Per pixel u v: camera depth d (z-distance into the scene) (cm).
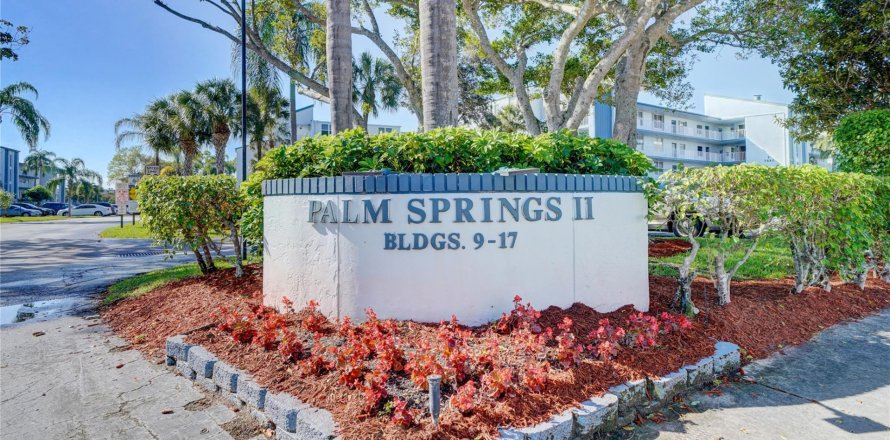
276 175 577
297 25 1476
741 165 489
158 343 504
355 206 437
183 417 345
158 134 2984
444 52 619
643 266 504
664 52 1336
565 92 1670
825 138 1917
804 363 431
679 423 325
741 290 626
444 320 421
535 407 298
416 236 423
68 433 325
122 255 1457
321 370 350
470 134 488
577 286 458
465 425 277
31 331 580
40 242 1942
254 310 504
